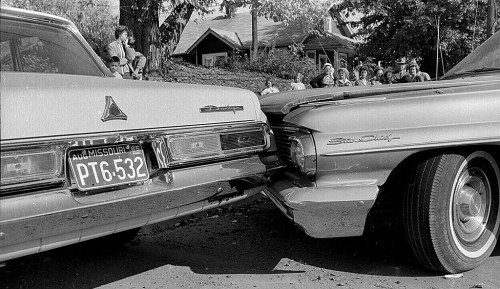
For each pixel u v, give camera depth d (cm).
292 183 366
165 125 318
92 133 286
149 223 315
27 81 277
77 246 440
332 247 425
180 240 460
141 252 427
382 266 380
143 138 307
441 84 378
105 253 424
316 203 338
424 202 344
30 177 260
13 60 348
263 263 394
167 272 378
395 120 344
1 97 257
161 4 1431
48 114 271
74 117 280
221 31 3538
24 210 256
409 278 357
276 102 412
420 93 357
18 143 258
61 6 1535
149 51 1471
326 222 346
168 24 1584
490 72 449
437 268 356
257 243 442
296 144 350
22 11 350
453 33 2247
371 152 340
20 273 379
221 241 452
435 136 342
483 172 374
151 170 312
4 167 252
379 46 2550
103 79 317
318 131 342
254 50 2867
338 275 366
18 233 256
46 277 371
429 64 2486
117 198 291
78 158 282
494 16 1112
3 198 252
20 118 261
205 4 1351
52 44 371
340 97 371
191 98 335
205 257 411
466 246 361
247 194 364
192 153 328
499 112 351
